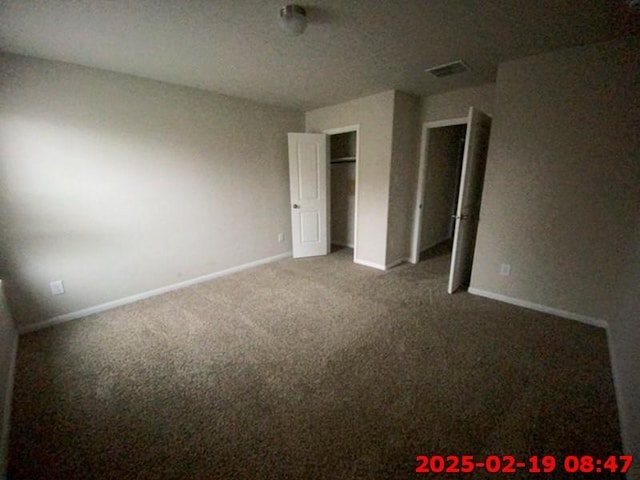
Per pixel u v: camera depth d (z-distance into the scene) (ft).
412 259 13.32
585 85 6.90
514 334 7.25
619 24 5.76
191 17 5.48
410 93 11.02
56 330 7.84
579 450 4.23
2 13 5.18
